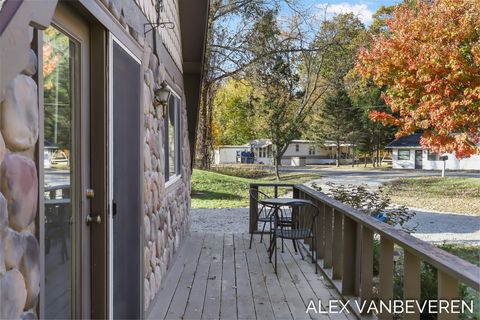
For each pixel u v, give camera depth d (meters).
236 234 6.59
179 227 5.43
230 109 24.27
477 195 15.66
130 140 2.69
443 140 9.64
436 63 8.75
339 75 19.05
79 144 2.07
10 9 1.11
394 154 30.25
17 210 1.33
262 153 36.75
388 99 10.34
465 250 5.83
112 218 2.24
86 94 2.15
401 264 4.58
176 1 5.66
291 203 4.60
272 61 16.39
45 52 1.73
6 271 1.27
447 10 8.85
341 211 3.55
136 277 2.80
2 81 1.07
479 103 8.66
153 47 3.74
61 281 1.88
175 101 5.66
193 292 3.80
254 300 3.59
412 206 12.94
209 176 16.34
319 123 30.34
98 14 2.09
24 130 1.38
